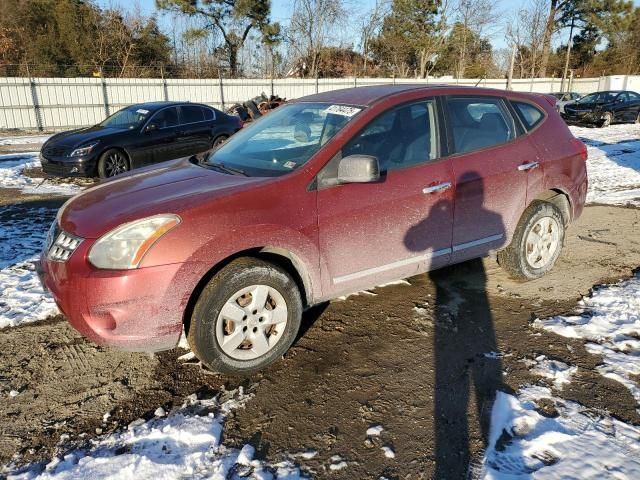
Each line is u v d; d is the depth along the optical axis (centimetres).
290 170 321
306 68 4038
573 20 4591
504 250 425
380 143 346
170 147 1003
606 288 419
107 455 243
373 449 245
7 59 3172
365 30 4356
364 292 421
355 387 294
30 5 3297
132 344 274
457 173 370
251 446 247
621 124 2094
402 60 4447
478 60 4788
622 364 310
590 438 248
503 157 397
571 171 442
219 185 311
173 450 246
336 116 355
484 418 266
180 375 308
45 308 393
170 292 271
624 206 705
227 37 3812
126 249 270
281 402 281
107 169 914
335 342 344
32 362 323
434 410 273
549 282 438
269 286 300
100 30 3409
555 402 276
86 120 2389
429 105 374
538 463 233
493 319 374
